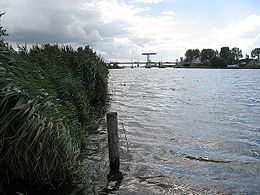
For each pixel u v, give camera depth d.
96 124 5.62
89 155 4.00
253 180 3.36
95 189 3.05
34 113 2.79
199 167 3.73
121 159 3.95
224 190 3.11
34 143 2.77
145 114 7.29
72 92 5.06
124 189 3.09
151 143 4.70
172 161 3.92
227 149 4.45
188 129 5.69
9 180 2.90
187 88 15.40
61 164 2.92
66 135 3.01
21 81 2.88
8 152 2.75
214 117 6.92
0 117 2.73
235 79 25.73
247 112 7.65
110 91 12.49
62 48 7.39
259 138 5.08
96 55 9.28
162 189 3.11
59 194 2.89
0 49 3.12
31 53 5.49
